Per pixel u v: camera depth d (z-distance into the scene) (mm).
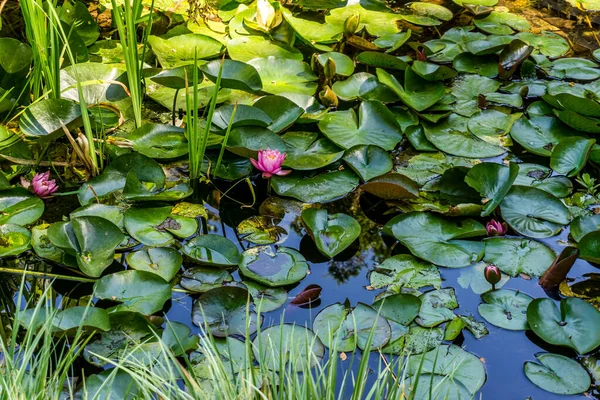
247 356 1521
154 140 2660
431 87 3084
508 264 2152
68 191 2457
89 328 1769
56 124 2475
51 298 1986
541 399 1701
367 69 3418
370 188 2406
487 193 2412
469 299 2025
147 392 1402
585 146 2656
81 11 3260
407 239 2236
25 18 2545
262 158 2436
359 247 2260
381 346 1816
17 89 2793
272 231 2309
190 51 3309
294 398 1479
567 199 2479
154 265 2074
